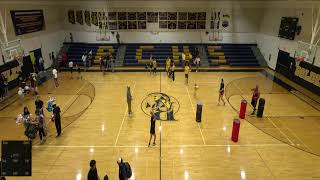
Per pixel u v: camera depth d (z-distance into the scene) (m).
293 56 17.81
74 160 8.84
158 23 23.30
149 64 20.77
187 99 14.39
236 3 22.73
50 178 7.93
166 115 12.38
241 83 17.39
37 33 18.84
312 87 15.71
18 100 14.04
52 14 21.23
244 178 7.99
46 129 10.52
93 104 13.62
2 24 14.82
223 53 22.77
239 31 23.69
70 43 23.66
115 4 22.64
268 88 16.45
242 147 9.72
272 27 20.81
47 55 20.39
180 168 8.46
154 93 15.28
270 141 10.14
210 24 23.39
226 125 11.45
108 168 8.39
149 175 8.09
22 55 16.50
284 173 8.23
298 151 9.47
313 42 15.66
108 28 23.34
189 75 19.22
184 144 9.90
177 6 22.80
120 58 21.97
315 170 8.41
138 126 11.29
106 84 17.02
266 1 21.88
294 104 13.87
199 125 11.41
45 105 13.30
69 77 18.66
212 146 9.77
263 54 22.53
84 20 23.12
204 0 22.62
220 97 13.49
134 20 23.14
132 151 9.41
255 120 11.92
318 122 11.76
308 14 16.11
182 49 23.08
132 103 13.75
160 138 10.30
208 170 8.38
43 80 17.75
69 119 11.88
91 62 21.45
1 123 11.31
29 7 17.73
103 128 11.09
